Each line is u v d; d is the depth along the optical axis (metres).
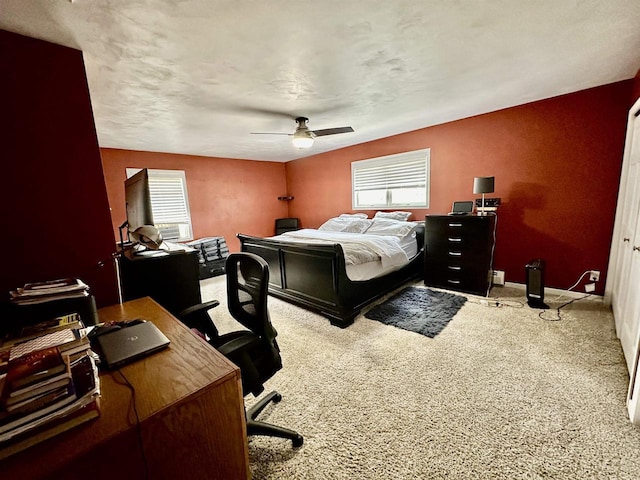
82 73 1.66
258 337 1.31
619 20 1.58
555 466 1.21
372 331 2.51
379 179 4.71
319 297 2.81
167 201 4.92
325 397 1.71
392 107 3.03
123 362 0.95
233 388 0.91
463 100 2.89
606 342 2.14
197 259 2.22
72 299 1.24
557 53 1.96
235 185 5.72
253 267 1.47
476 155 3.54
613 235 2.69
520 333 2.33
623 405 1.52
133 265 1.95
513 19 1.56
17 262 1.50
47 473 0.60
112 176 4.32
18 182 1.48
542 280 2.76
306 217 6.21
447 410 1.56
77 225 1.65
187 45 1.68
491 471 1.20
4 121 1.44
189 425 0.82
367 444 1.37
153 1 1.29
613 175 2.68
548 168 3.03
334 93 2.55
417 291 3.49
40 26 1.41
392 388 1.76
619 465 1.20
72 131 1.63
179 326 1.28
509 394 1.65
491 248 3.27
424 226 3.80
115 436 0.69
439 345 2.22
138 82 2.15
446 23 1.58
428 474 1.20
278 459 1.31
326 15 1.46
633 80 2.44
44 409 0.68
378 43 1.75
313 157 5.78
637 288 1.80
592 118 2.71
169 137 3.83
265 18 1.46
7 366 0.74
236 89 2.36
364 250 2.99
